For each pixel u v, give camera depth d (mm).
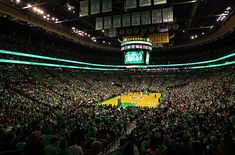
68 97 37156
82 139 7637
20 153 4410
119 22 26500
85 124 12516
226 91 33312
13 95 27375
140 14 25500
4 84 30531
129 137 7684
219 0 34625
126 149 4316
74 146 5348
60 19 44344
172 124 13281
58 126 11211
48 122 13000
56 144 5164
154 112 22453
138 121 16234
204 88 43000
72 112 21500
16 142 6297
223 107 21328
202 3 33125
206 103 27172
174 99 36781
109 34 35594
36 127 8672
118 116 20016
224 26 41969
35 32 47062
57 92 37844
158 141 6414
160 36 42094
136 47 45594
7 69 37500
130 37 46125
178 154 4559
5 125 10578
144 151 5945
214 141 6164
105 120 15156
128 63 47219
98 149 5496
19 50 43250
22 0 32594
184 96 38469
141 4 21047
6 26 42438
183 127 11477
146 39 45750
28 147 4270
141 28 35312
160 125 12805
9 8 32031
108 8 22562
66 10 37656
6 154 4250
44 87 37656
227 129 9234
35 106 24281
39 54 48906
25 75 39219
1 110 19062
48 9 38906
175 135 8602
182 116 17094
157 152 4570
